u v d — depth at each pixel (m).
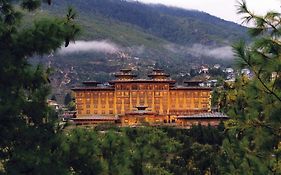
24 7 18.72
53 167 17.52
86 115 181.38
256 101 16.81
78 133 18.58
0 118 17.08
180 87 184.75
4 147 17.83
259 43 15.54
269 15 15.59
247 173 17.08
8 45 18.09
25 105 18.11
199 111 184.00
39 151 17.72
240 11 15.83
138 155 21.73
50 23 17.72
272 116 16.31
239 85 19.72
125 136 20.16
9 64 17.72
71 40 18.02
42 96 18.66
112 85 184.25
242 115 17.30
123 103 183.25
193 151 60.12
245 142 17.86
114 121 162.12
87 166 18.38
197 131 97.50
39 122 18.52
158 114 169.62
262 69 15.77
